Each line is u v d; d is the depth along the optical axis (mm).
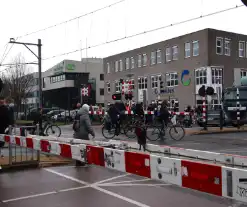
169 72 41375
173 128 15250
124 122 18125
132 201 5680
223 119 21781
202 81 36688
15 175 7938
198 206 5355
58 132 17656
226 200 5613
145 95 25656
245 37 39312
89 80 63406
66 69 62156
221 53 37156
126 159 4352
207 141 14531
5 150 11086
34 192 6375
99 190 6445
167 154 6395
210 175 3174
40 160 9289
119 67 51688
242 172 2885
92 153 5227
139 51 46906
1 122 10695
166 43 41875
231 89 22531
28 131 14125
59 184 6980
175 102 37281
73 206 5469
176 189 6426
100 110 26969
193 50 37938
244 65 39000
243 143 13734
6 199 5949
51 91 70812
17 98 45062
